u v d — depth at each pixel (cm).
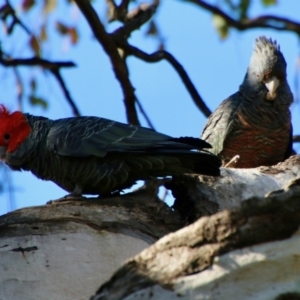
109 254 887
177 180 1118
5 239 866
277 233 659
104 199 1007
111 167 1139
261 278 653
